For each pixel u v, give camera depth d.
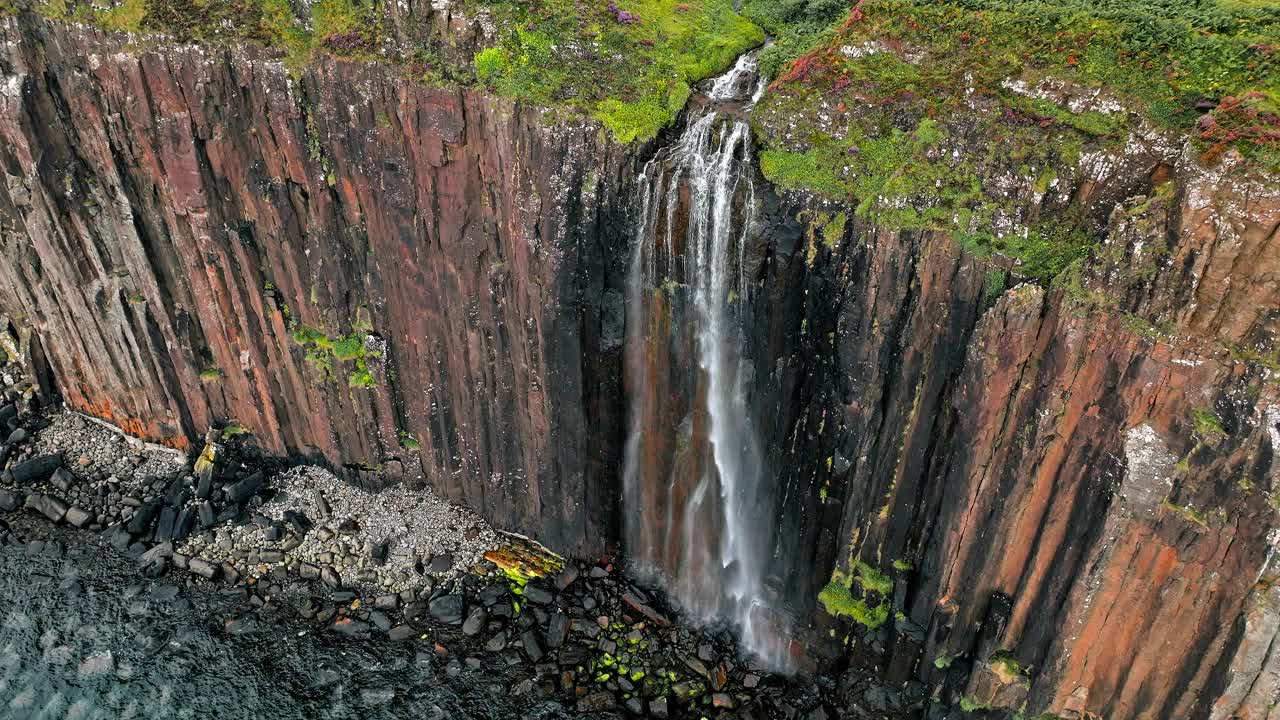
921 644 28.59
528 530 35.97
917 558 28.16
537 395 32.16
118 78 31.31
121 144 32.78
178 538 35.50
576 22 30.44
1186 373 20.61
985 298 24.06
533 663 31.28
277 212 32.66
